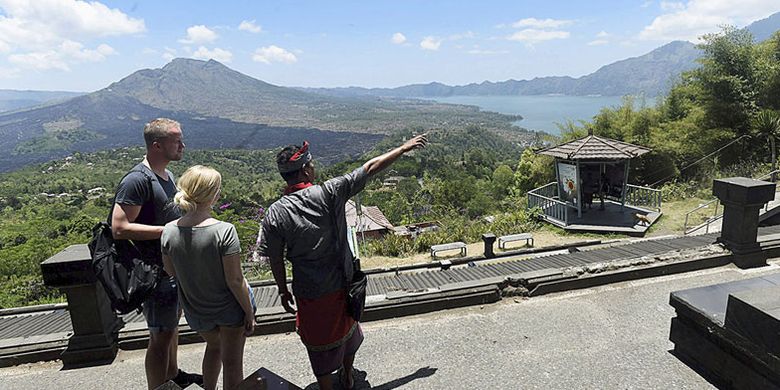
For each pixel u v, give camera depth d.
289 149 2.47
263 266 10.71
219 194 2.47
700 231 11.18
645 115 25.77
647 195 14.60
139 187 2.57
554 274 4.60
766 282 3.14
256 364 3.40
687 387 2.83
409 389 2.98
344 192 2.49
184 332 3.78
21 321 4.84
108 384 3.24
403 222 26.84
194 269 2.41
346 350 2.76
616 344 3.44
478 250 12.05
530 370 3.15
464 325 3.89
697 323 2.89
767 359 2.36
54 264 3.32
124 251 2.66
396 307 4.13
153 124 2.68
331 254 2.48
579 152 13.52
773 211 10.45
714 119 22.14
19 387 3.26
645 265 4.80
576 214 14.05
